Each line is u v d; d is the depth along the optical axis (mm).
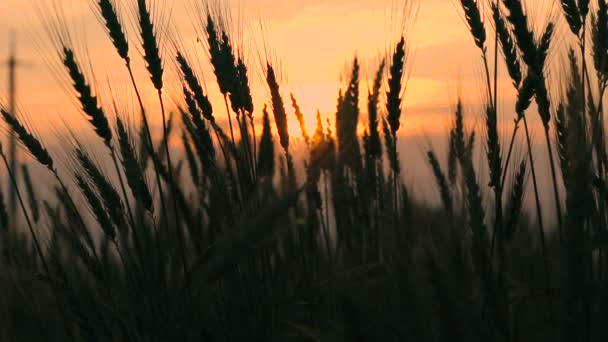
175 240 2832
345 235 3246
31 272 2916
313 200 3221
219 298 2754
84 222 2781
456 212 2344
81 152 2699
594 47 2586
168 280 2770
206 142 2912
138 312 2637
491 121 2398
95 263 2746
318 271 3180
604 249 2152
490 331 1857
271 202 2307
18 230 2975
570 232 1821
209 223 2852
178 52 2926
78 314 2623
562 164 2314
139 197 2641
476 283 1980
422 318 1674
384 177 3273
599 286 1911
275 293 2865
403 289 1695
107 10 2707
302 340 2707
